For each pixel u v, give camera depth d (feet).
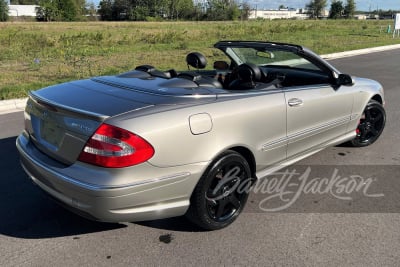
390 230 10.66
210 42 69.36
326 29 110.52
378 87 16.80
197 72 13.91
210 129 9.57
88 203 8.50
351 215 11.43
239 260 9.32
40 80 30.86
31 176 10.16
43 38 63.93
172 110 9.16
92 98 9.69
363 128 16.66
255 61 14.99
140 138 8.48
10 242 9.86
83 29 112.98
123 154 8.34
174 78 11.30
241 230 10.59
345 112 14.71
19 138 11.27
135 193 8.58
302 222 11.03
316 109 13.06
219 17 288.71
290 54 13.50
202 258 9.38
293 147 12.52
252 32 89.30
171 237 10.22
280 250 9.73
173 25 145.28
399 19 87.10
